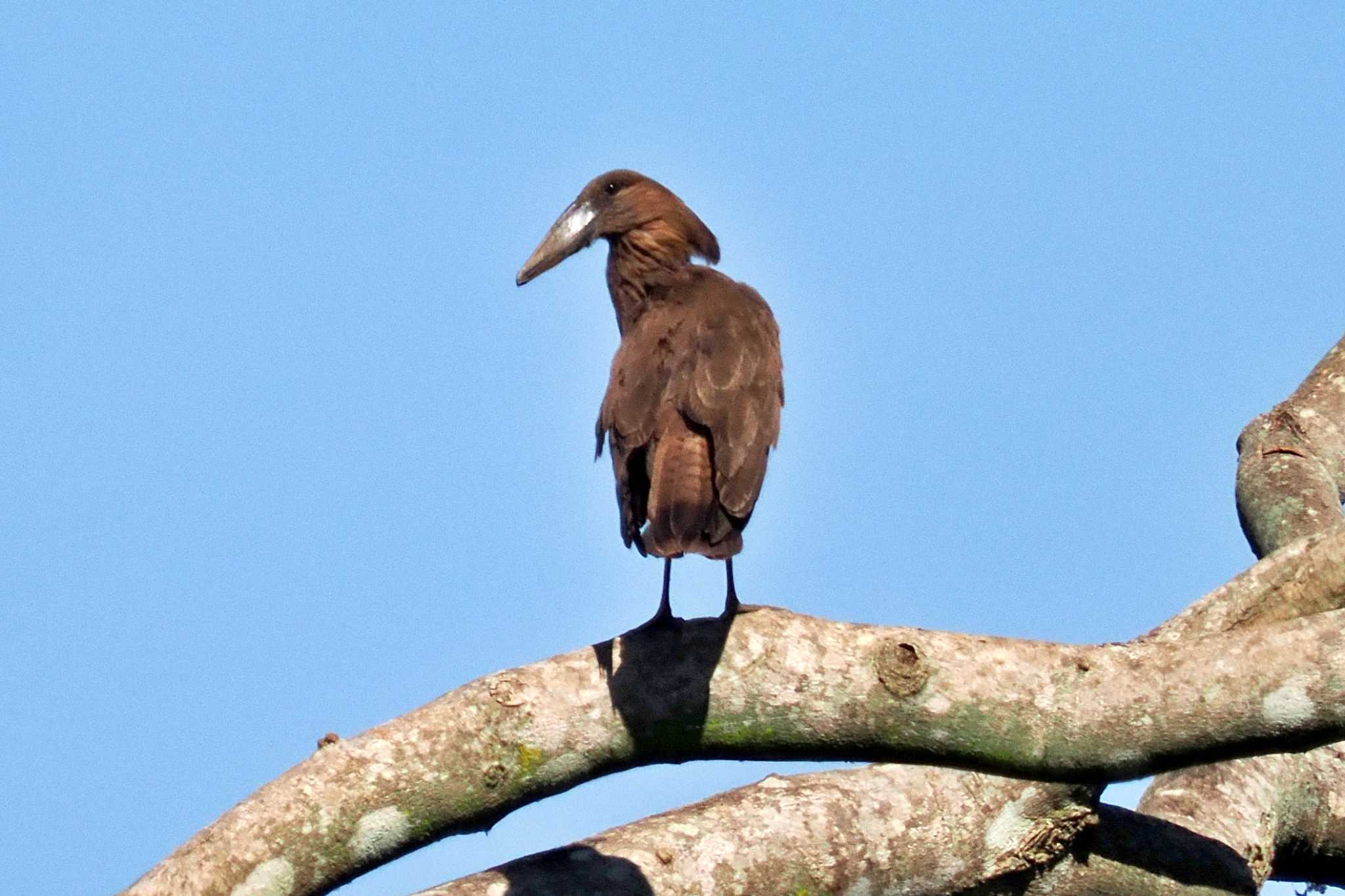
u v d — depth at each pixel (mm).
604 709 9867
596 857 10633
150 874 9492
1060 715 9828
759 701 9914
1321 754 13094
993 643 10023
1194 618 10359
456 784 9727
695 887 10633
